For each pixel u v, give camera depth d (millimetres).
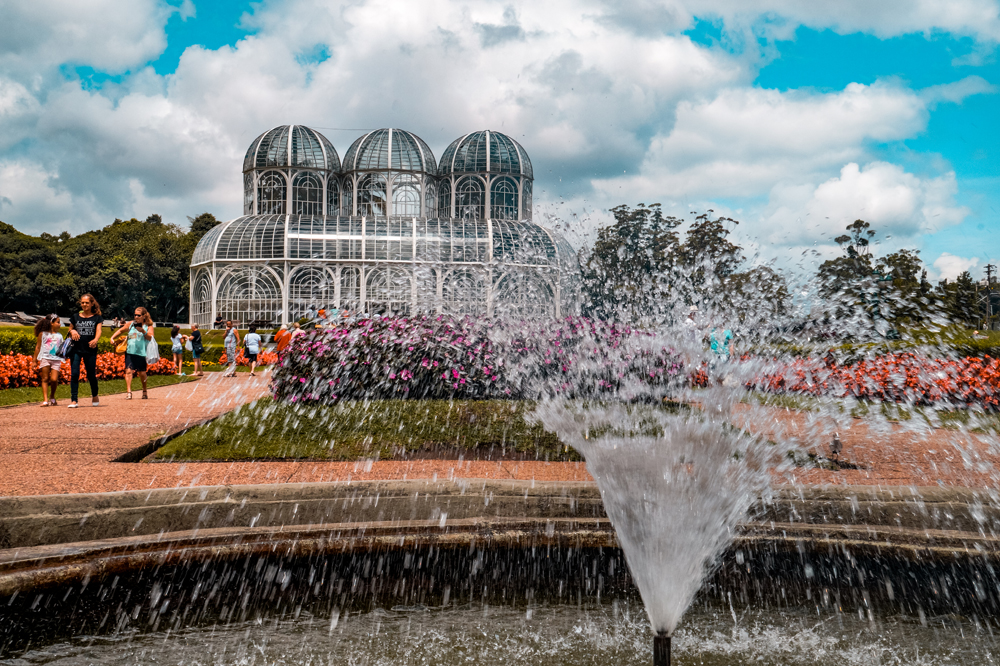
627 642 3883
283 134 54750
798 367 12562
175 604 4035
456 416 8898
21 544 4328
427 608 4273
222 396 15789
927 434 9930
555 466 7586
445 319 10812
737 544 4414
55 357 13164
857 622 4207
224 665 3553
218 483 6434
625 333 11164
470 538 4434
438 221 50812
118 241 88000
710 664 3693
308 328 10500
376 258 48656
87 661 3570
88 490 6004
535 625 4059
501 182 55875
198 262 51625
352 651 3717
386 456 8141
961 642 3953
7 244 69750
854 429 10336
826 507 4914
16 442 8664
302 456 8055
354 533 4492
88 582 3834
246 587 4172
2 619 3572
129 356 14867
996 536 4504
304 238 48844
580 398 10438
